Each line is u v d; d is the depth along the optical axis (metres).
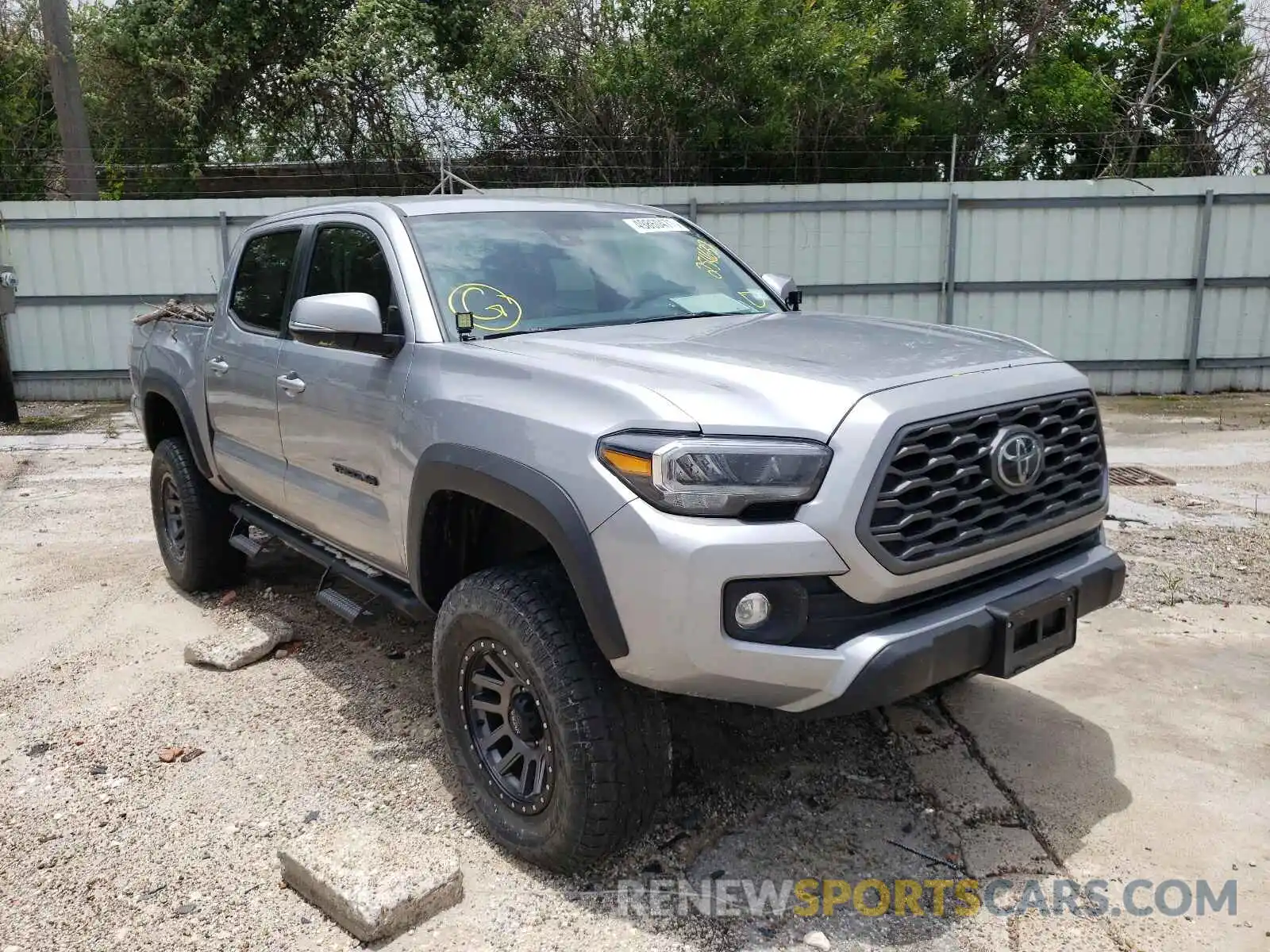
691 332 3.49
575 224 4.14
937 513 2.68
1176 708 3.98
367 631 4.98
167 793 3.52
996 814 3.28
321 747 3.83
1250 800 3.31
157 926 2.83
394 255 3.68
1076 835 3.15
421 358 3.38
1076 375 3.15
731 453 2.54
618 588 2.61
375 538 3.70
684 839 3.16
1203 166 15.70
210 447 4.95
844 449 2.57
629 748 2.78
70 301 12.67
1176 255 12.25
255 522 4.85
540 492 2.77
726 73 13.67
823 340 3.30
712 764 3.59
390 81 14.97
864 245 12.36
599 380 2.81
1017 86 16.80
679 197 12.24
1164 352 12.55
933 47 15.60
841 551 2.55
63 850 3.20
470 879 2.99
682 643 2.53
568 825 2.82
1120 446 9.49
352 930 2.76
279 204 12.50
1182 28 16.45
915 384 2.77
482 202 4.11
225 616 5.22
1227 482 7.84
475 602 2.98
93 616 5.28
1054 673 4.33
